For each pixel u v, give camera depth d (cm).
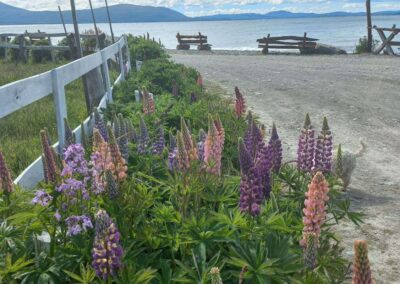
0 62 2448
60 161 452
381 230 658
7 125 1027
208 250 409
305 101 1625
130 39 2705
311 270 360
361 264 242
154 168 610
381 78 2092
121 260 359
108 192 407
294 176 586
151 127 909
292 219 459
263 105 1565
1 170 425
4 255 389
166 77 1559
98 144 435
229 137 876
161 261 386
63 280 375
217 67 2773
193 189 445
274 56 3550
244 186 423
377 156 1023
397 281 537
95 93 1130
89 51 2441
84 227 383
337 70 2448
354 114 1418
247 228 403
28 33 2712
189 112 1016
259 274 356
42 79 705
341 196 776
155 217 444
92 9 1841
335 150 1063
